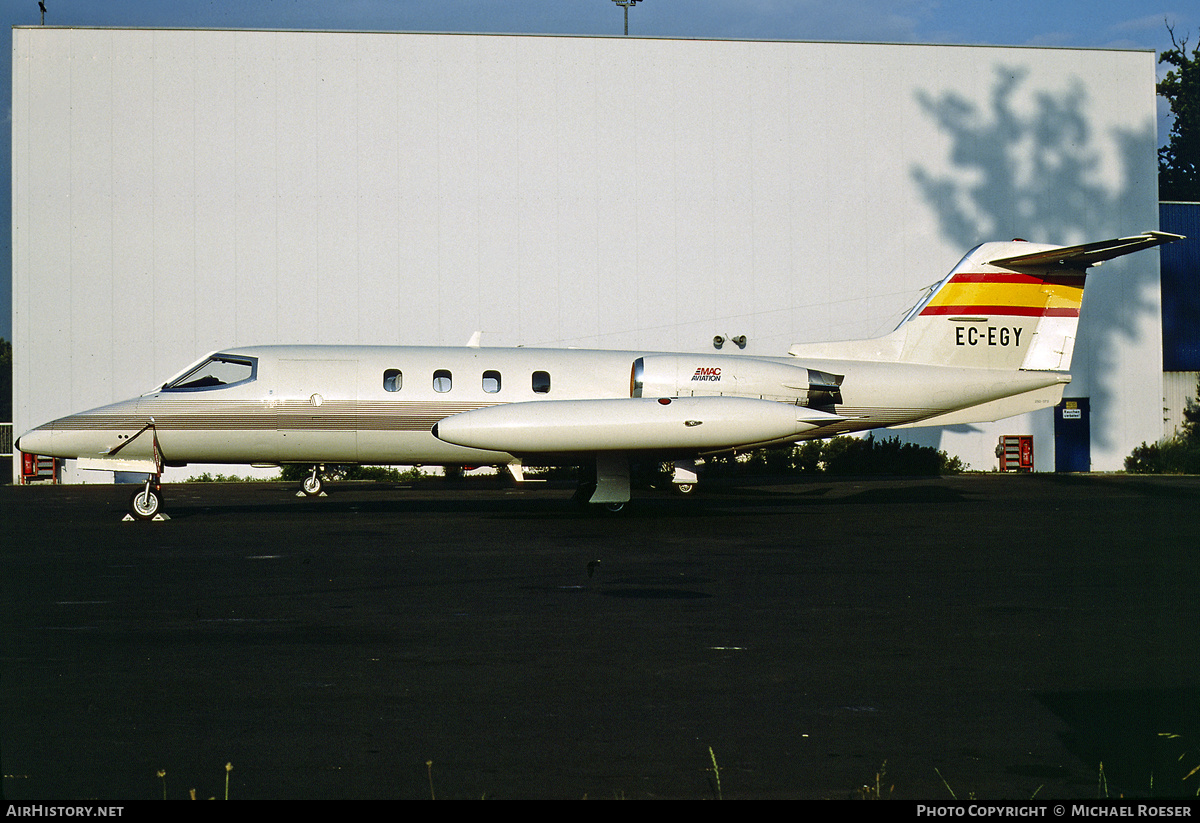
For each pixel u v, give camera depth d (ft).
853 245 213.87
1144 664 49.39
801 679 46.50
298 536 101.19
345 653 51.26
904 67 215.72
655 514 125.90
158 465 123.95
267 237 201.16
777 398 132.46
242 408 124.57
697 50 210.18
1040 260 137.18
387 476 205.16
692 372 131.54
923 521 117.50
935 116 216.74
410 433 128.16
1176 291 238.89
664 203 209.05
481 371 130.00
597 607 63.67
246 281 200.75
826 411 136.15
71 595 67.36
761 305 211.41
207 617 60.13
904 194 215.72
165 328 199.11
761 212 211.41
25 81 196.85
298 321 201.57
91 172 197.88
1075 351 221.25
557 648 52.49
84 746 37.01
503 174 205.77
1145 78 224.33
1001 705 42.45
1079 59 221.87
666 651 51.90
